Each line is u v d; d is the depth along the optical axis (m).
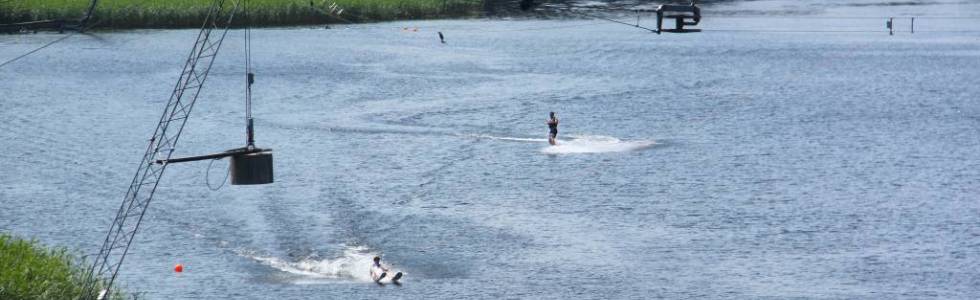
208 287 152.12
